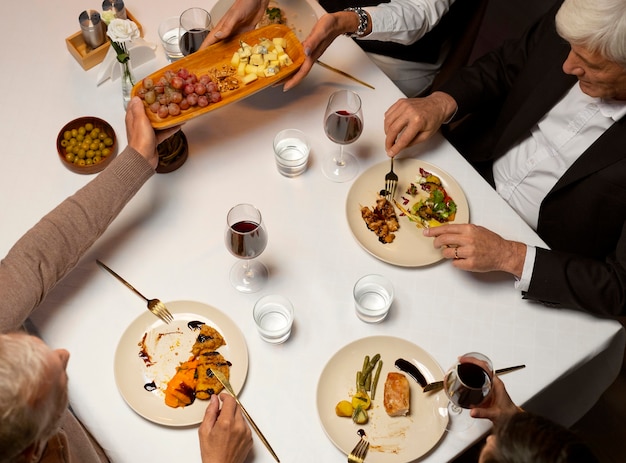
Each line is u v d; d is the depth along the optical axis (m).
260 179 1.72
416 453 1.38
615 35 1.41
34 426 1.02
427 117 1.77
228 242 1.43
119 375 1.43
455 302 1.58
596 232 1.81
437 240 1.58
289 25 1.99
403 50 2.32
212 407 1.34
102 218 1.51
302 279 1.58
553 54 1.85
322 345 1.50
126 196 1.55
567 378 1.63
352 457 1.35
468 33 2.41
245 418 1.40
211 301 1.54
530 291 1.56
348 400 1.44
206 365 1.44
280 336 1.47
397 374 1.45
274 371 1.47
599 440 2.38
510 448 0.92
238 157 1.75
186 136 1.77
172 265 1.58
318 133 1.81
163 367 1.45
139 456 1.37
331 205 1.70
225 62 1.77
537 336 1.54
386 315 1.55
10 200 1.65
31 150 1.73
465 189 1.75
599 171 1.71
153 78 1.67
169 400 1.41
